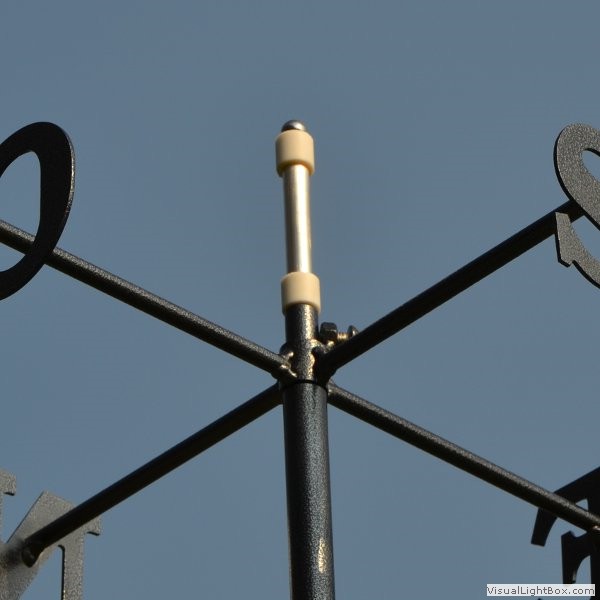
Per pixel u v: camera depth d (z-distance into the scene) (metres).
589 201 10.05
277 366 10.74
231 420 11.03
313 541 10.29
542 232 10.09
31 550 12.59
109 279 10.25
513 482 11.71
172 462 11.33
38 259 9.75
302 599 10.13
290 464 10.58
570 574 13.22
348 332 11.12
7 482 12.71
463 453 11.40
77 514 12.22
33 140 10.24
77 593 12.82
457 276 10.28
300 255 11.60
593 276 9.92
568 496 13.45
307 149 11.96
